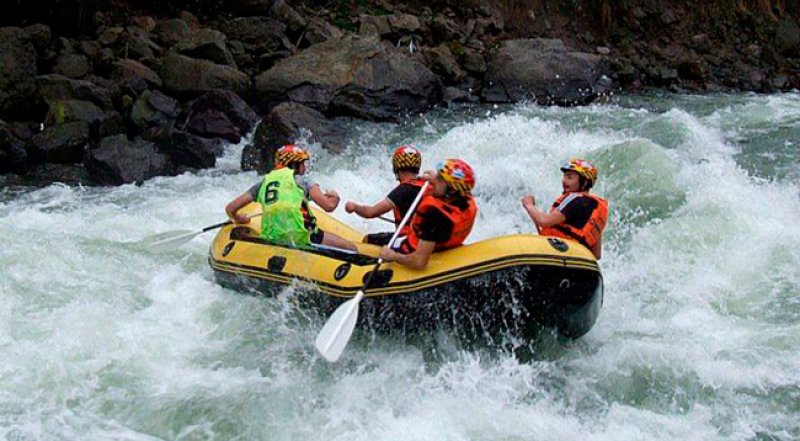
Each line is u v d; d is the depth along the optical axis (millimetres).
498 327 5180
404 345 5344
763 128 9844
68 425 4602
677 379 5059
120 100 10375
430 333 5270
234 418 4695
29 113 10070
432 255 5211
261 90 10672
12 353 5156
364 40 11117
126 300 5922
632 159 7754
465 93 11523
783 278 6137
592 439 4535
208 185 8805
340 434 4566
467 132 8906
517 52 11719
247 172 9312
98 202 8297
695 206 7113
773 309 5816
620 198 7480
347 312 4945
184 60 10812
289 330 5602
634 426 4656
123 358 5199
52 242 6691
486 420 4691
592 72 11672
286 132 9258
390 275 5223
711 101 11492
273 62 11594
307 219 5762
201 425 4648
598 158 7938
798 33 13492
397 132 10016
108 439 4516
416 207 5406
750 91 12320
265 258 5730
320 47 11070
